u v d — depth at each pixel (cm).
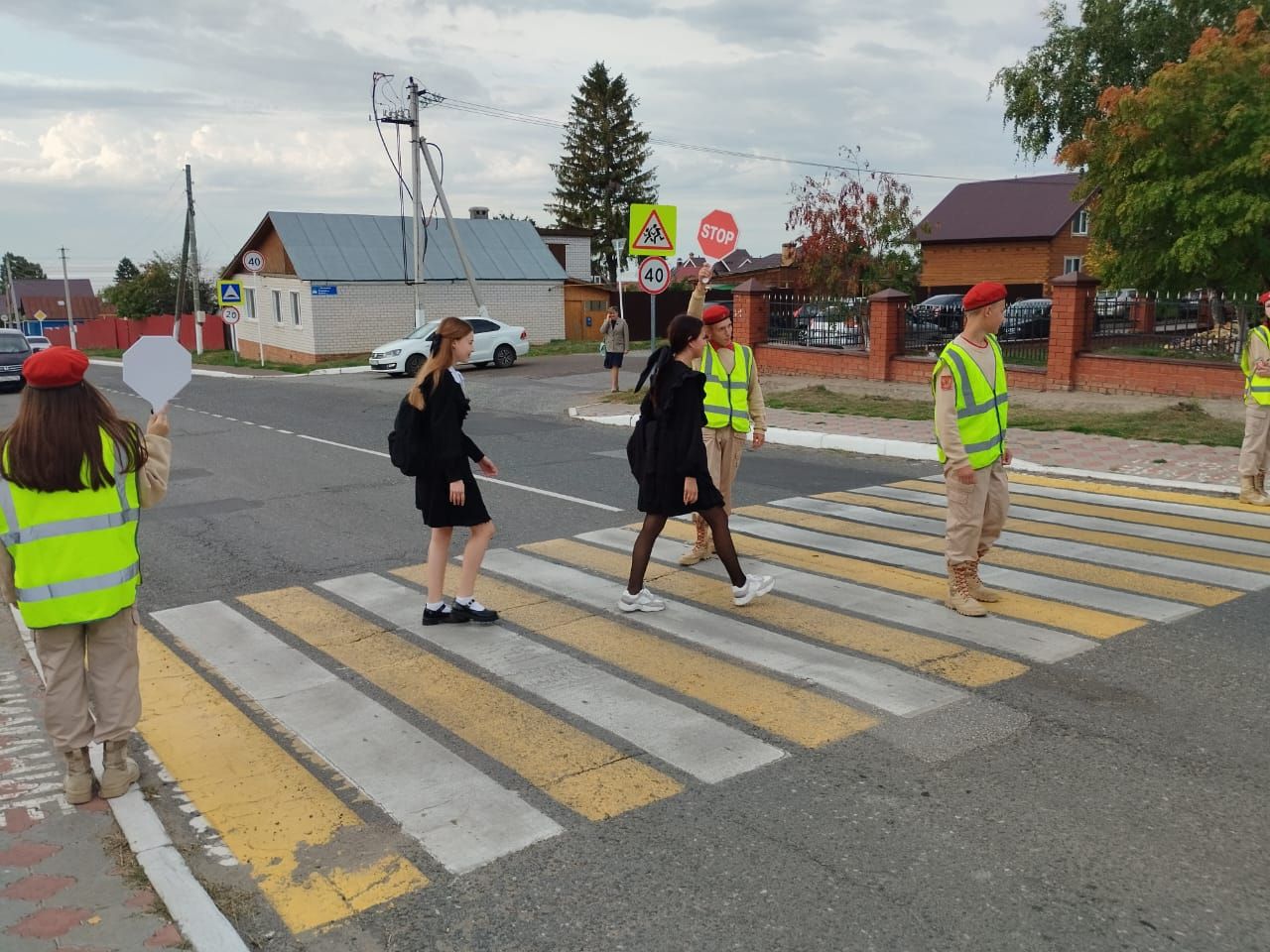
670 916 319
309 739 454
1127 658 527
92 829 381
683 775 411
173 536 877
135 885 343
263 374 3070
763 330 2134
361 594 683
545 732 455
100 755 441
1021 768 411
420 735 455
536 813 384
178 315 4528
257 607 659
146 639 598
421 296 3247
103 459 376
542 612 629
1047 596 635
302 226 3541
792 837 363
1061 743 433
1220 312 1625
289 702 496
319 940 312
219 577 738
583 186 6406
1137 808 377
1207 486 974
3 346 2766
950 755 424
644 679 514
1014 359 1728
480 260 3728
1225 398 1412
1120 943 300
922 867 342
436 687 511
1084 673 508
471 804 392
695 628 590
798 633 577
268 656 562
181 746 450
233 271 4259
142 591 707
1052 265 4697
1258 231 1549
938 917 314
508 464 1219
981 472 589
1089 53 2770
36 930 316
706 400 703
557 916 321
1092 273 2197
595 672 525
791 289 2828
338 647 575
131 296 6431
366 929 317
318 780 415
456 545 818
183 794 405
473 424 1644
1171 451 1147
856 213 2647
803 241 2702
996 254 4812
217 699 502
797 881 336
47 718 390
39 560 371
